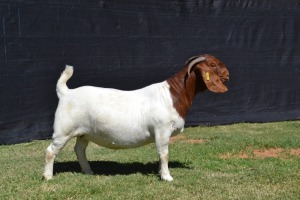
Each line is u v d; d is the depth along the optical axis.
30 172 6.89
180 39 10.80
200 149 8.48
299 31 11.84
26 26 9.26
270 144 8.84
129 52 10.35
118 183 6.23
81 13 9.79
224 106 11.34
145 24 10.46
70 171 6.98
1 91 9.10
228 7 11.18
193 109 11.09
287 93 11.88
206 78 6.22
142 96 6.38
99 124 6.22
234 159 7.75
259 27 11.49
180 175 6.67
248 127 11.06
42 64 9.48
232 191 5.95
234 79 11.37
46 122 9.62
